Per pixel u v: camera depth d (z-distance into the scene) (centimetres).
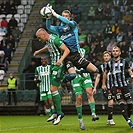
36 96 3662
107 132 1931
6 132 2011
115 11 4881
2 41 4541
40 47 4281
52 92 1997
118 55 2116
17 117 3388
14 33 4719
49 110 2767
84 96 3666
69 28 1955
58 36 1970
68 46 1934
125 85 2100
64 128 2136
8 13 5059
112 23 4834
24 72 4088
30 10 5081
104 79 2205
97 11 4900
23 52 4569
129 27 4638
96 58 4150
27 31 4834
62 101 3675
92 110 2141
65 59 1941
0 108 3772
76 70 1972
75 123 2578
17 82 4050
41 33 1925
